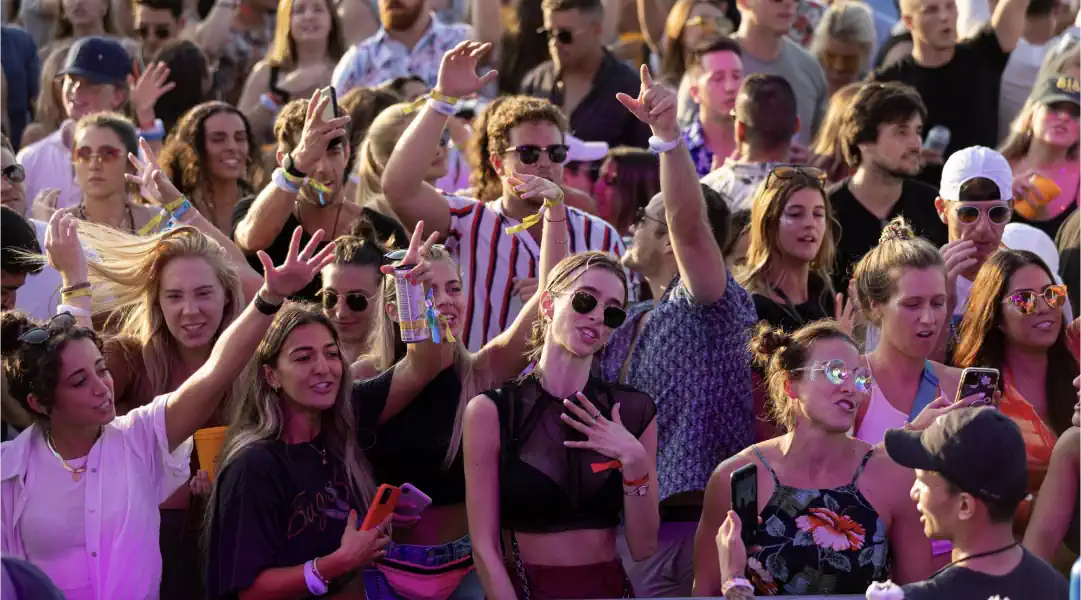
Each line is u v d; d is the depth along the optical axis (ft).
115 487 26.17
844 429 25.13
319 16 52.85
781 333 25.81
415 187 33.17
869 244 38.70
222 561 25.25
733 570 21.72
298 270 25.85
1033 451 29.40
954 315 34.09
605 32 59.82
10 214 30.22
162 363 30.07
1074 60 43.29
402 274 26.30
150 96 45.27
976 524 19.97
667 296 29.89
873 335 31.32
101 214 38.83
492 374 28.04
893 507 25.29
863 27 53.21
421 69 51.75
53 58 49.49
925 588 19.86
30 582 20.48
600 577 25.53
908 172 38.22
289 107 35.19
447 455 26.91
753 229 33.14
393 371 27.32
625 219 41.83
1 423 29.68
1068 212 42.19
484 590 25.17
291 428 26.43
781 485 25.46
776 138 40.50
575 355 25.68
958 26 53.57
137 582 26.08
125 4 61.11
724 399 29.04
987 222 34.91
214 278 30.01
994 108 48.16
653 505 25.54
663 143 27.35
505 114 34.35
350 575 26.27
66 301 28.84
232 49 59.26
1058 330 30.30
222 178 41.65
